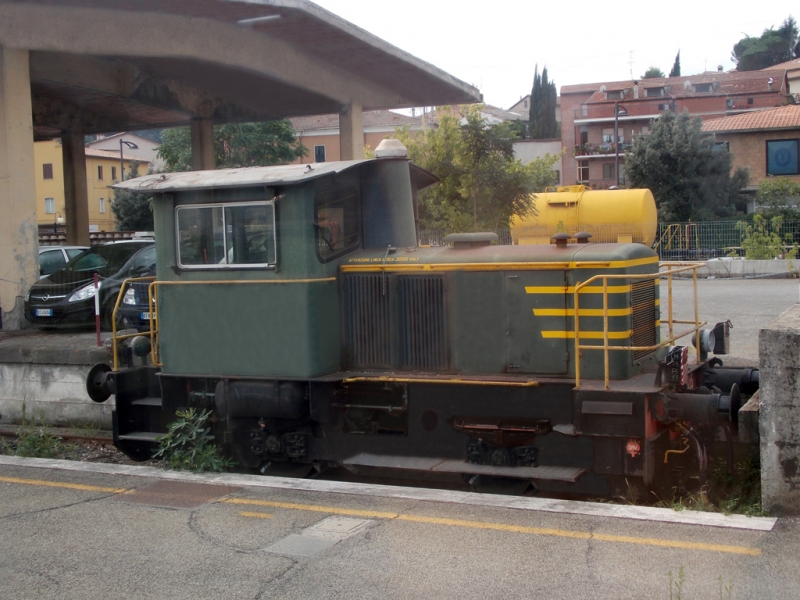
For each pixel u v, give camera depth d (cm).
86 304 1196
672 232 2541
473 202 1530
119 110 2061
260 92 1783
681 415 599
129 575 437
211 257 708
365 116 4247
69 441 920
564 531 466
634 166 3077
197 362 722
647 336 687
